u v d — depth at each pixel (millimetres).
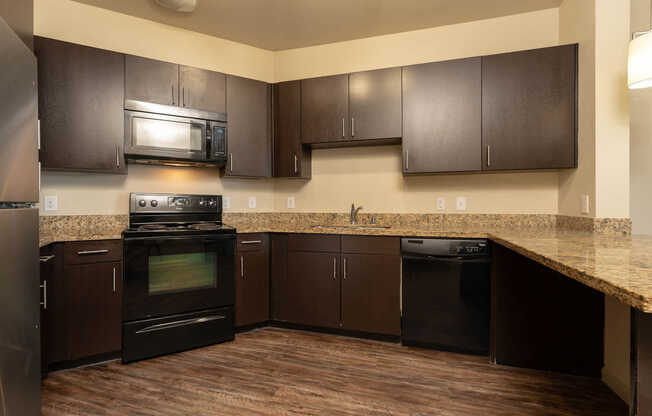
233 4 2738
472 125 2709
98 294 2322
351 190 3363
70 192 2711
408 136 2850
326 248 2846
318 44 3410
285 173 3205
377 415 1762
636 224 2223
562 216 2709
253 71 3451
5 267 1264
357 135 2979
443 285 2533
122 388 2025
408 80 2852
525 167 2588
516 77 2607
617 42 2215
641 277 923
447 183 3088
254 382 2092
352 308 2775
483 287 2449
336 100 3043
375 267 2713
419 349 2594
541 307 2260
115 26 2855
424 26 3082
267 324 3082
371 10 2824
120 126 2596
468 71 2717
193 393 1967
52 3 2668
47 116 2383
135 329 2396
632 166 2248
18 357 1359
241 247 2867
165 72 2764
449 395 1953
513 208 2914
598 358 2156
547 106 2541
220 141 2928
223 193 3326
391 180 3248
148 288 2453
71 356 2238
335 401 1887
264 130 3209
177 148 2750
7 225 1279
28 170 1507
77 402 1877
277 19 2959
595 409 1823
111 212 2852
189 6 2668
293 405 1849
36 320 1524
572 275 1062
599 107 2230
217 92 2977
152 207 2842
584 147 2387
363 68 3299
